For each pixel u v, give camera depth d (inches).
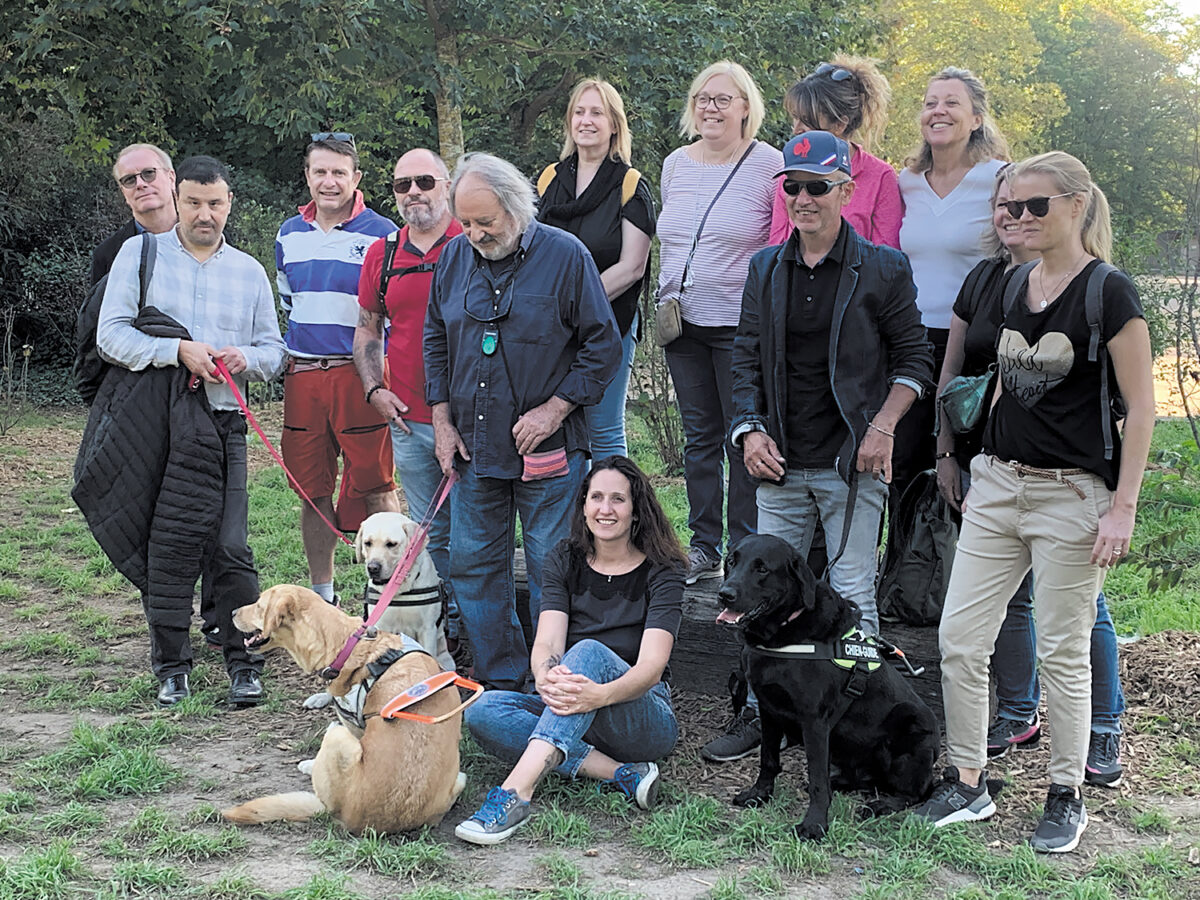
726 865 137.8
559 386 172.6
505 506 178.5
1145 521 304.2
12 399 580.1
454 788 147.0
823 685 145.0
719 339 195.9
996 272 154.1
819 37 605.9
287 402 227.6
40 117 618.2
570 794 155.4
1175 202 959.0
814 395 159.6
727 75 193.3
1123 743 175.0
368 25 485.4
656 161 615.2
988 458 146.6
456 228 202.2
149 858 135.2
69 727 181.5
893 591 176.7
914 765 152.7
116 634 231.9
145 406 193.8
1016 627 169.3
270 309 208.7
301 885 128.6
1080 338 134.5
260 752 173.0
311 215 229.8
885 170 181.2
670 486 378.6
